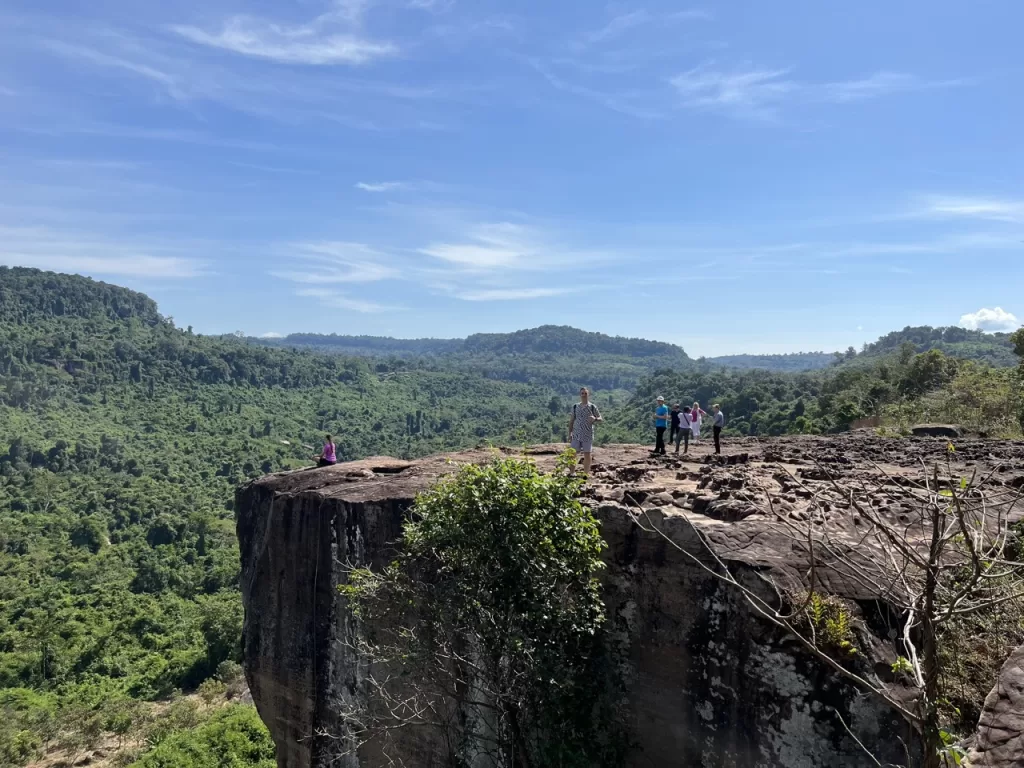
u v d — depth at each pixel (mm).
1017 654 4469
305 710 10320
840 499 7703
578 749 6941
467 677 7910
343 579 9836
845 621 5555
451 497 7520
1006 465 10586
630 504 8117
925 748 3996
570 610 7035
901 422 26266
